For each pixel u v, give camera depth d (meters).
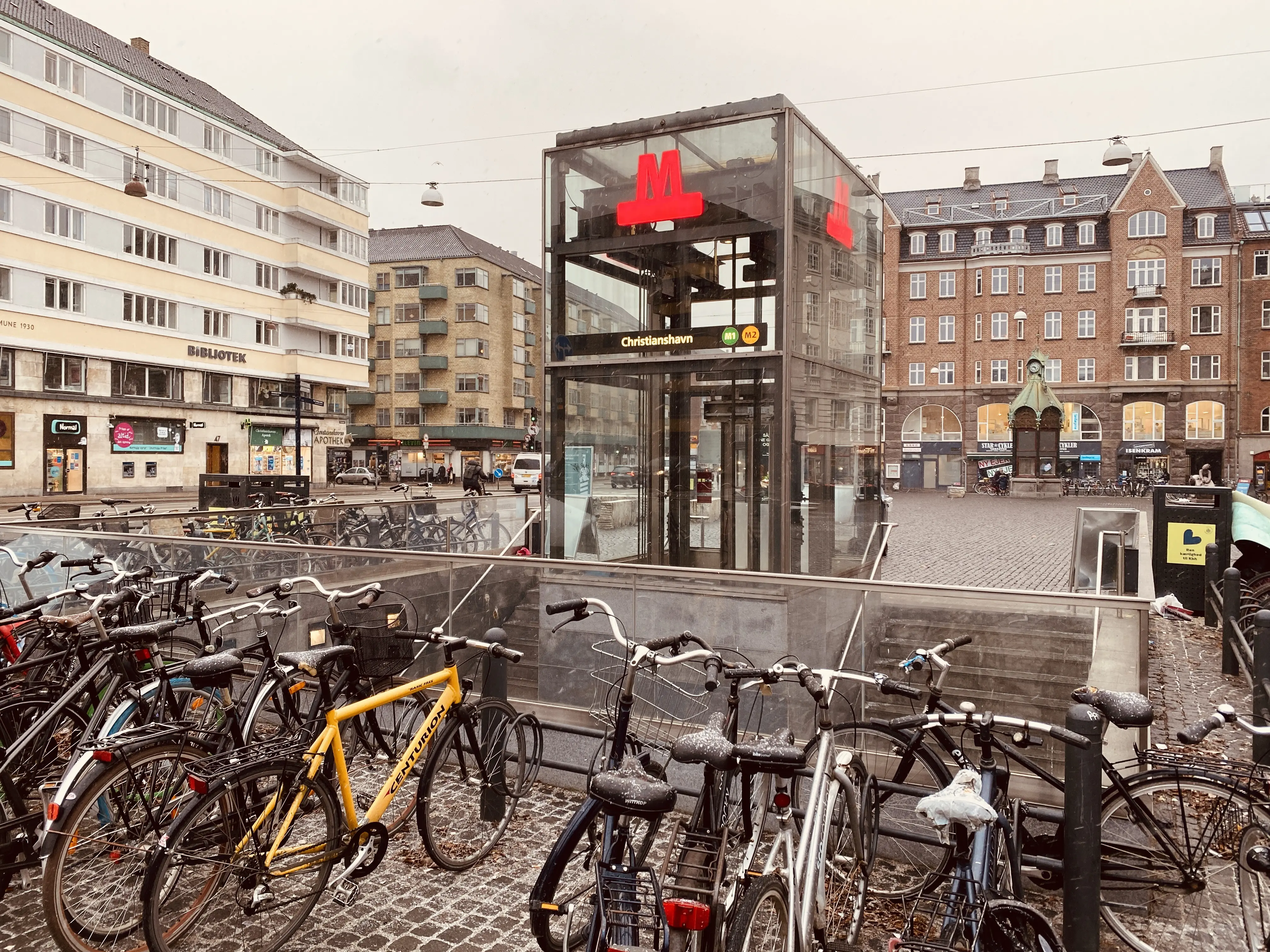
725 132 7.93
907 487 54.72
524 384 72.75
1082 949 3.43
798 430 7.96
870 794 4.05
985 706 4.70
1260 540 11.12
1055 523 26.89
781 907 2.98
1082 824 3.45
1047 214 53.84
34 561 6.04
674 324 8.13
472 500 12.52
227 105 49.34
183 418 41.25
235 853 3.38
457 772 4.74
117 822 3.43
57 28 40.12
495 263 68.19
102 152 36.94
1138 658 4.45
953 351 54.00
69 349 35.56
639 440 8.29
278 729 4.43
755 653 5.32
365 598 5.16
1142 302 51.03
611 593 5.76
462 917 3.97
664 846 4.55
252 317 45.53
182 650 5.52
